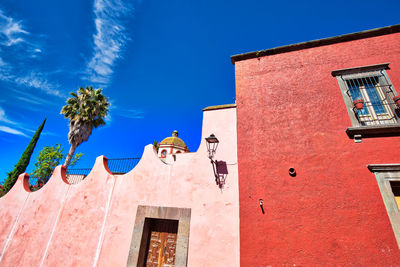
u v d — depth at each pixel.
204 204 5.11
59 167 7.52
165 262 5.16
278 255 4.05
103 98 15.56
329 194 4.30
